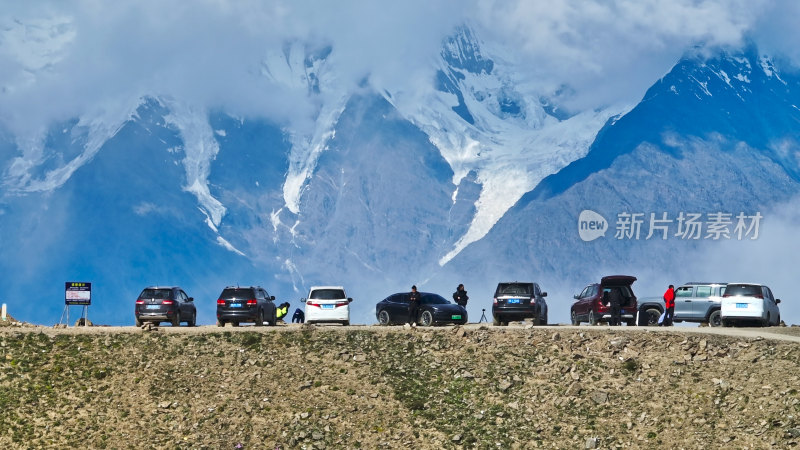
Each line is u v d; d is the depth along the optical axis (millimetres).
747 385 66062
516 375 70438
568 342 74125
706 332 74688
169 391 69000
